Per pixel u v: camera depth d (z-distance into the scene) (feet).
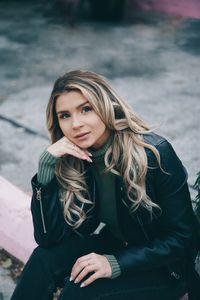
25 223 10.32
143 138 6.79
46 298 7.52
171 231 6.97
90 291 6.91
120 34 25.82
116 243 7.77
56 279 7.52
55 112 6.99
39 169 7.15
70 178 7.21
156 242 7.00
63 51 23.79
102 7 27.48
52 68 21.85
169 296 7.16
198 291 7.47
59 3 28.84
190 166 13.79
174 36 25.20
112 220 7.40
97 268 6.84
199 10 28.94
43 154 7.06
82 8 29.32
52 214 7.33
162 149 6.74
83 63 22.29
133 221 7.03
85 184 7.26
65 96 6.64
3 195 10.83
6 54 23.68
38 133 16.33
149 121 16.60
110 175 7.00
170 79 20.03
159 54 22.85
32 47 24.52
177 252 6.95
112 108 6.57
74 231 7.68
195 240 7.14
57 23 27.78
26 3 32.55
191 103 17.76
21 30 27.07
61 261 7.54
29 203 10.59
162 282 7.09
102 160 6.98
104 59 22.58
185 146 14.88
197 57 22.33
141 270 7.03
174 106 17.57
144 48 23.71
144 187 6.73
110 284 6.95
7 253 10.89
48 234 7.43
